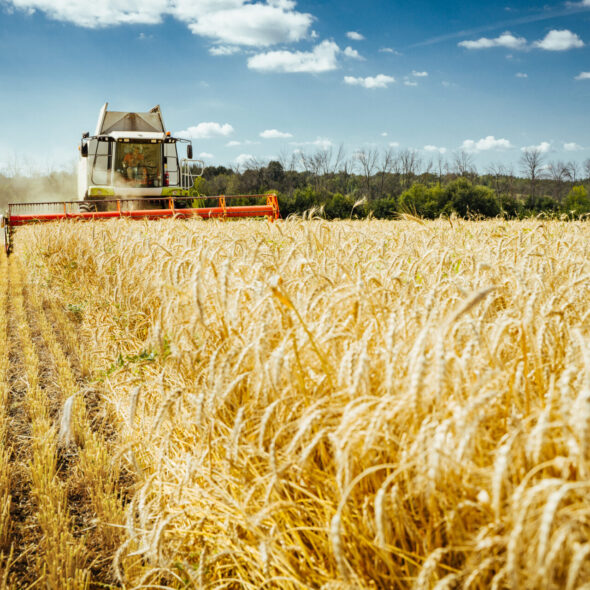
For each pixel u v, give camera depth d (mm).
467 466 1621
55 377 5629
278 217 16656
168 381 3477
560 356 2283
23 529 3119
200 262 2850
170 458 3230
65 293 8969
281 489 2223
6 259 15445
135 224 9930
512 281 2977
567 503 1521
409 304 2668
